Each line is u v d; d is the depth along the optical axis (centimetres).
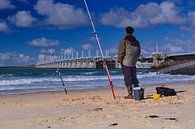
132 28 1071
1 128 659
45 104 1021
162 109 806
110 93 1395
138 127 595
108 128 599
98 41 1160
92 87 2019
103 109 847
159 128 581
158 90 1135
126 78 1074
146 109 816
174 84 2097
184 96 1097
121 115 732
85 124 648
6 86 2261
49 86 2211
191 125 597
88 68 10056
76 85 2286
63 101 1081
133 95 1059
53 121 709
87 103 1001
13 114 841
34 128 646
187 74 5206
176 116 695
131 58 1064
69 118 734
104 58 1150
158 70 6394
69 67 10188
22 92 1688
